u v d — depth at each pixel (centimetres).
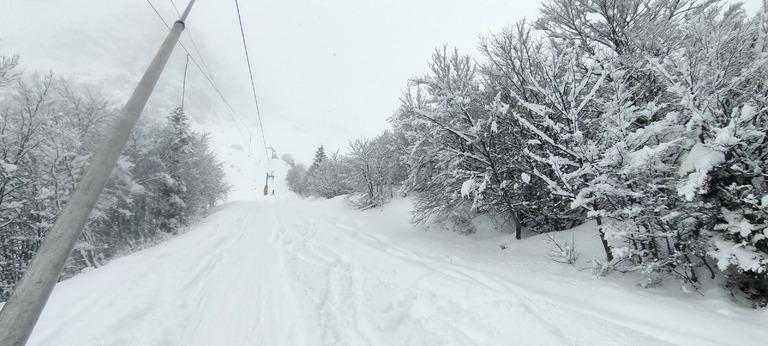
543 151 816
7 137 984
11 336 179
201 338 317
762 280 416
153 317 357
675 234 449
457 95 843
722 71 430
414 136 1025
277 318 355
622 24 820
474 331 328
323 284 468
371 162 1583
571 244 657
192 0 364
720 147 391
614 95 524
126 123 264
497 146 945
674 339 318
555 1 881
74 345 296
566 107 625
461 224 1079
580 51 724
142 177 1451
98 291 432
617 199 516
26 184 1009
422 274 508
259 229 1003
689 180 398
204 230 998
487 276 505
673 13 805
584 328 326
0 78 978
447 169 985
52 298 413
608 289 459
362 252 677
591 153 520
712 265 487
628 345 292
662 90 629
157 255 637
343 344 303
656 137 525
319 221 1209
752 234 415
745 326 335
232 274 514
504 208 936
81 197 228
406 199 1443
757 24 481
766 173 399
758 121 416
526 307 367
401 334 323
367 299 411
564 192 570
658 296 437
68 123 1189
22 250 1080
